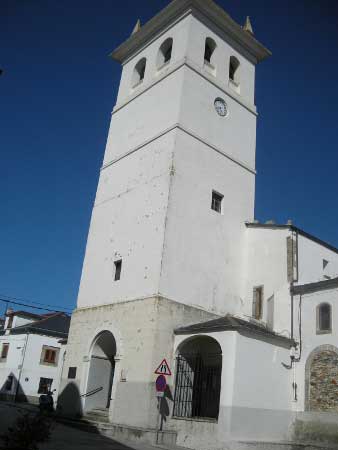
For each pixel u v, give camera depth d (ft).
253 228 76.28
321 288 61.36
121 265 70.59
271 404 56.90
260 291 71.05
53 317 130.62
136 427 55.21
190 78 76.95
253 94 90.68
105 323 67.97
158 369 55.72
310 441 56.13
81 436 51.93
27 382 116.78
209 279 68.74
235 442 50.06
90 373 67.82
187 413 59.36
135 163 77.20
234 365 53.67
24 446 37.70
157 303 60.54
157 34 88.99
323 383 57.41
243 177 80.59
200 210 70.95
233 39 90.38
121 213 75.25
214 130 78.18
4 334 129.49
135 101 85.56
